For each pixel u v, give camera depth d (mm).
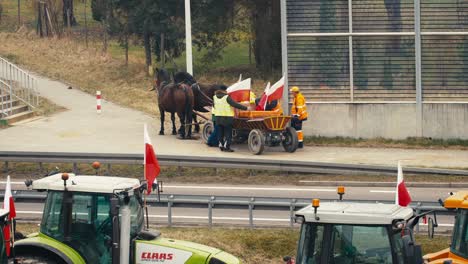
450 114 32000
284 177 27266
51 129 34094
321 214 13727
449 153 30219
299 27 32281
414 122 32125
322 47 32250
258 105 30625
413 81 32125
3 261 14094
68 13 57531
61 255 15219
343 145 31594
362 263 13594
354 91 32281
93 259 15352
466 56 31953
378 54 32156
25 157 27734
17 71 41875
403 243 13172
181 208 23391
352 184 26250
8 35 54312
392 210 14000
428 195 24656
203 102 33125
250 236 20250
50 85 44125
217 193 25156
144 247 15625
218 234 20453
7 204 15391
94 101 40844
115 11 49938
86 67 47625
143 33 45344
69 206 15445
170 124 35844
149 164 17594
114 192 15297
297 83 32375
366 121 32188
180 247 15625
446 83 32062
